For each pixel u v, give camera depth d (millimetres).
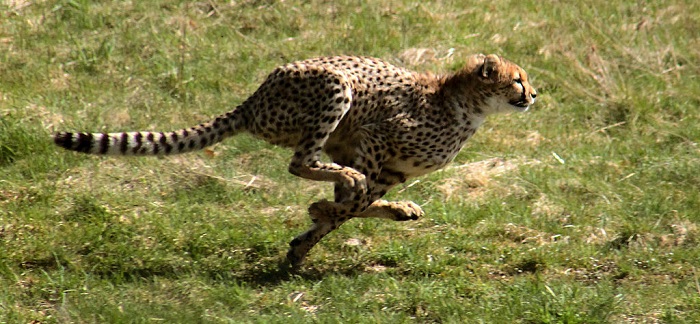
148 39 34906
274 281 22188
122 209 24875
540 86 34406
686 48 37875
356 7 38312
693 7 41125
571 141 31031
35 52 33656
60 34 34906
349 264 23203
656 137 31422
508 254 23734
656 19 39688
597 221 25672
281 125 22000
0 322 19203
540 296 21031
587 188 27375
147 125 29766
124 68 33250
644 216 25938
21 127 27844
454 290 21609
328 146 23078
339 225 22844
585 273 23141
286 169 28109
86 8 36406
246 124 22422
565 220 25812
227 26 36219
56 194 25250
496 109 23188
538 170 28406
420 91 22672
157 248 23094
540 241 24594
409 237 24688
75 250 22781
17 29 34906
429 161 23000
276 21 37000
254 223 24875
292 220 25156
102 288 20984
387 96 22359
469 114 23094
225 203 26219
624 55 36406
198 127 21891
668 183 27984
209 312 20250
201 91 32156
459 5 39750
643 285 22391
